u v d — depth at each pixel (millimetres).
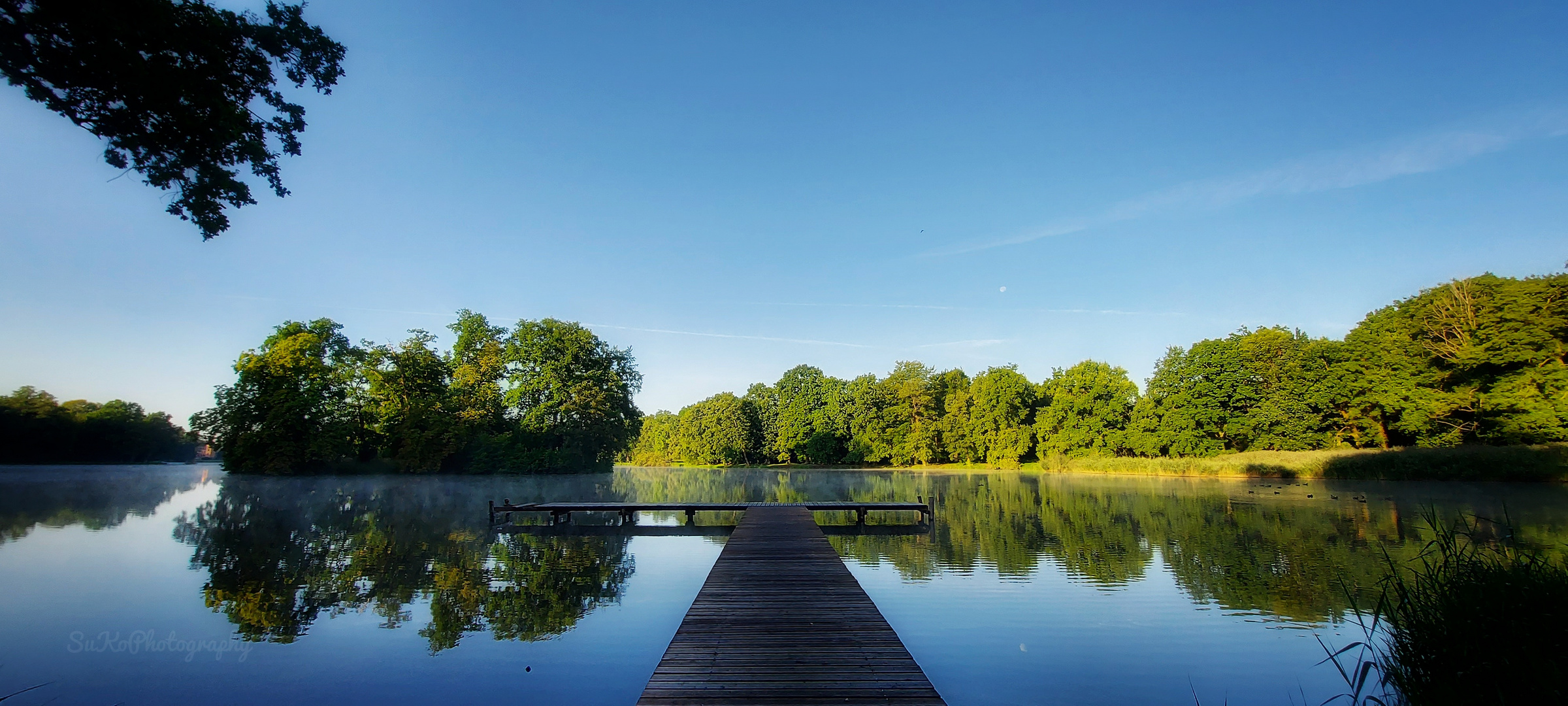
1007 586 11188
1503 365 34062
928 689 5281
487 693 6836
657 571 12922
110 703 6590
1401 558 12945
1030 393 61781
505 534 18359
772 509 20656
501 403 46688
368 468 41438
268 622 9305
